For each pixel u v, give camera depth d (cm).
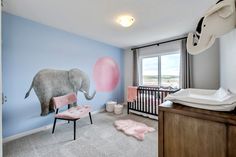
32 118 247
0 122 116
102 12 210
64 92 294
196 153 62
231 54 110
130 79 439
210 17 70
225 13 65
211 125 58
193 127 63
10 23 219
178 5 186
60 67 288
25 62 238
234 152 52
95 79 361
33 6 197
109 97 403
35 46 250
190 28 269
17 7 200
